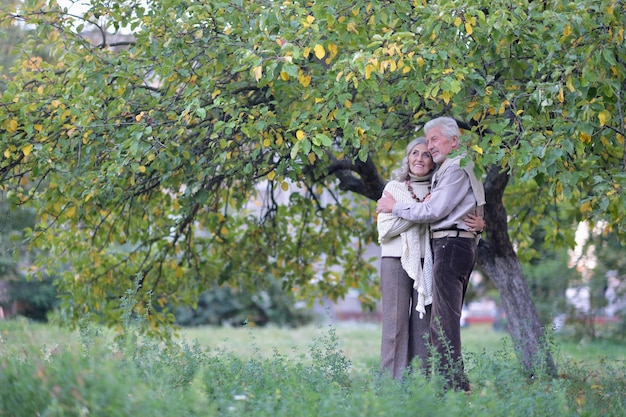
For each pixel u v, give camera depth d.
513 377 9.72
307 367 11.16
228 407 8.48
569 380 12.33
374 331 39.00
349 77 10.56
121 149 11.95
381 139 13.85
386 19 11.29
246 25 12.07
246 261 18.06
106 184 12.28
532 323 14.89
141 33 12.66
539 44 11.29
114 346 11.09
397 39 10.73
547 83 10.52
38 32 13.31
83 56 12.87
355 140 11.02
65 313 16.52
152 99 12.91
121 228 16.62
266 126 11.85
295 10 11.40
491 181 14.49
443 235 11.07
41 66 13.45
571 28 10.60
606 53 10.20
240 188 15.84
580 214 15.22
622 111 11.49
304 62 12.57
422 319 11.38
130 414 7.23
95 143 12.56
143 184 14.19
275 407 8.52
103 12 13.32
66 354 9.12
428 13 11.02
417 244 11.21
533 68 11.28
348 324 45.72
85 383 7.56
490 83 11.80
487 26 10.83
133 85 12.98
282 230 18.17
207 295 45.00
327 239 18.17
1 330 13.66
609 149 13.74
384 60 10.65
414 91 11.43
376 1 11.25
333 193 18.19
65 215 14.38
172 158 12.69
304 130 11.26
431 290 11.21
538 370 10.98
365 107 12.09
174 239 16.38
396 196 11.41
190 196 13.52
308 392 8.70
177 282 17.50
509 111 13.14
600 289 34.06
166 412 7.55
